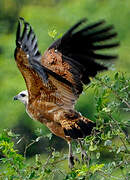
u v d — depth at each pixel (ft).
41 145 85.66
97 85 51.72
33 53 51.06
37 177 48.65
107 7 144.56
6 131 51.16
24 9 163.94
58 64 54.44
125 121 50.49
